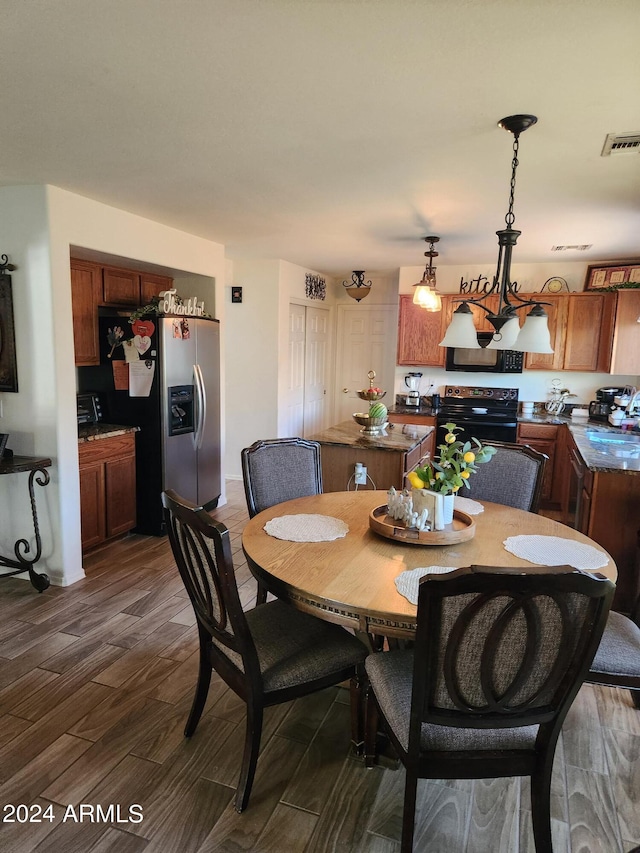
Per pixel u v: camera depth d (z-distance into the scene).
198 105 1.93
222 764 1.93
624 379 5.37
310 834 1.65
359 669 1.90
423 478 2.13
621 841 1.65
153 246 3.77
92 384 4.14
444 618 1.29
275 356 5.64
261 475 2.75
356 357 7.07
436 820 1.72
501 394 5.72
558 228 3.83
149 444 4.07
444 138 2.20
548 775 1.49
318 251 4.93
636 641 1.89
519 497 2.79
